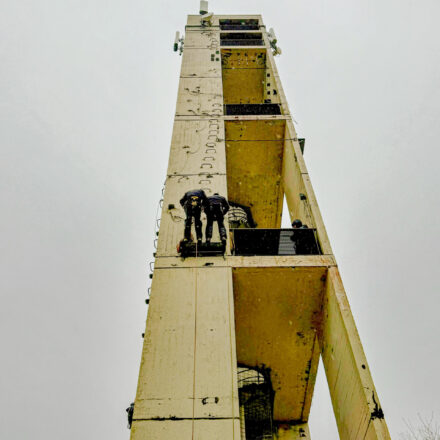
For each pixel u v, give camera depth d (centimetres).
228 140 1177
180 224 827
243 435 741
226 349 614
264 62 1555
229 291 697
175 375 580
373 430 557
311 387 995
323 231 836
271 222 1451
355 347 641
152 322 648
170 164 973
